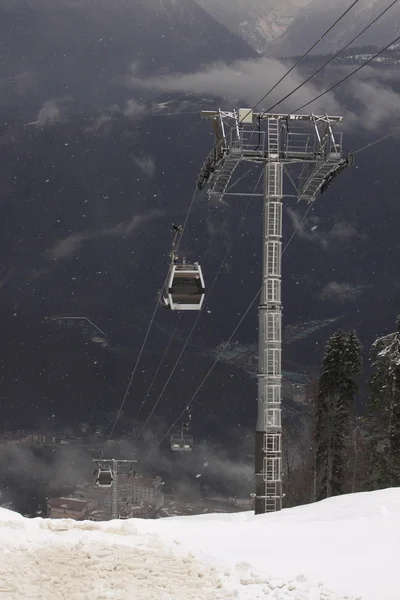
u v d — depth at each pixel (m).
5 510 22.38
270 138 49.47
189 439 80.88
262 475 45.72
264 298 47.53
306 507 30.34
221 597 13.90
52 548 17.06
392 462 79.88
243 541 19.64
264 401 46.41
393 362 78.31
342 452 91.75
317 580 15.22
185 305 48.44
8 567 15.37
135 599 13.51
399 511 24.73
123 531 19.94
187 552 17.42
